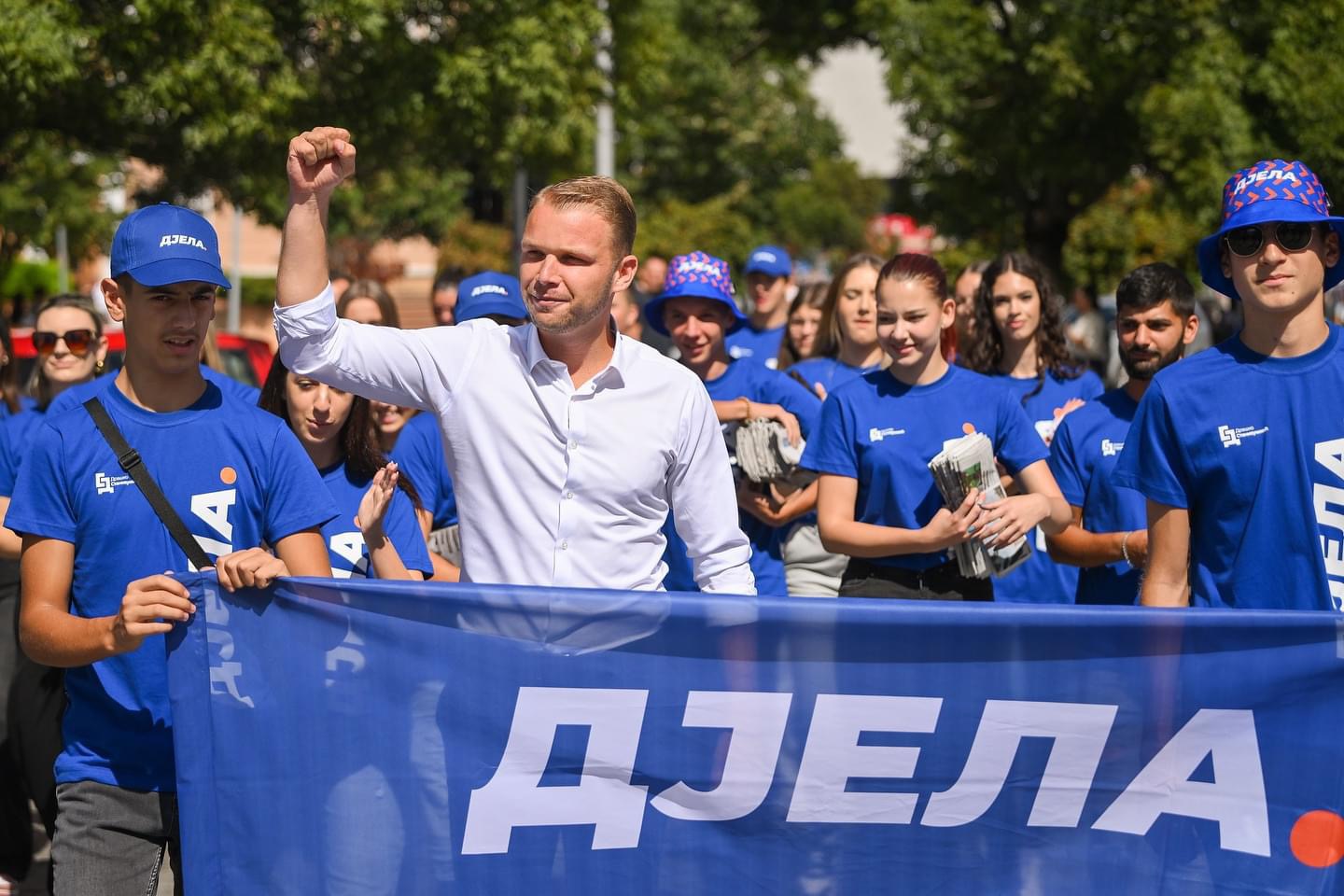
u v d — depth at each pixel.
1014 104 40.78
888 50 41.19
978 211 44.00
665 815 6.49
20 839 10.67
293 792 6.34
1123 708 6.56
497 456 6.74
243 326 74.56
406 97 28.17
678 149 71.50
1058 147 40.72
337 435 8.56
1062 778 6.58
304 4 25.92
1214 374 7.01
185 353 6.61
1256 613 6.52
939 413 9.43
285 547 6.74
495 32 28.64
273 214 31.44
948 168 44.22
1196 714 6.56
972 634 6.51
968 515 8.71
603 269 6.55
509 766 6.42
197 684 6.30
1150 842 6.60
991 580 9.73
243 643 6.32
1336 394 6.84
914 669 6.50
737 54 61.56
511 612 6.38
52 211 49.41
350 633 6.36
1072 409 11.90
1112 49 37.00
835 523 9.37
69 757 6.74
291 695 6.33
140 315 6.55
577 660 6.41
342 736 6.36
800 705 6.49
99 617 6.45
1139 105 37.16
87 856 6.61
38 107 25.05
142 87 24.45
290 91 25.62
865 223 118.81
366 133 28.56
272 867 6.34
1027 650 6.53
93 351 12.66
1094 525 10.21
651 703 6.45
